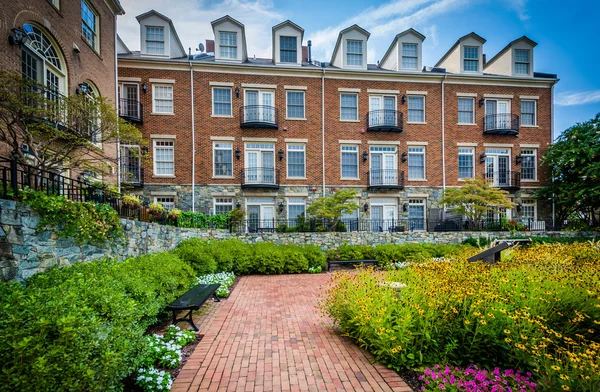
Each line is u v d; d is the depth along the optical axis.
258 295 7.01
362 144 16.19
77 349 2.12
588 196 14.58
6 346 1.94
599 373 2.30
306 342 4.21
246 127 15.32
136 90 14.60
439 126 16.59
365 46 16.30
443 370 3.17
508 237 13.39
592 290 3.63
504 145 16.83
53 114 6.11
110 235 5.59
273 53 15.95
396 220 15.41
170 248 8.56
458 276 4.33
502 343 3.14
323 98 15.85
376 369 3.42
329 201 13.80
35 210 3.99
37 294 2.68
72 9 9.09
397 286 4.52
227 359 3.70
